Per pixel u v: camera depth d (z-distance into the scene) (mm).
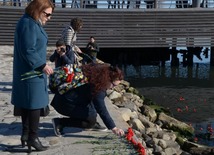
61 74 5477
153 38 21062
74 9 20469
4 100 8719
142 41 21016
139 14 20844
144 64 26109
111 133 6051
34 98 4758
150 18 20922
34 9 4629
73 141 5660
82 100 5562
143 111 10828
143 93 17703
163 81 21016
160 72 23812
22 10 20266
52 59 7965
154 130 8234
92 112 5637
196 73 23766
